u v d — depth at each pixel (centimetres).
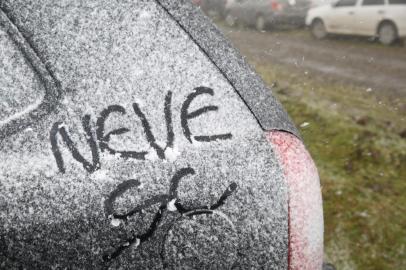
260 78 274
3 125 216
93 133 226
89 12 240
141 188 227
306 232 247
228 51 264
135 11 247
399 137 763
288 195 245
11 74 222
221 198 238
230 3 1825
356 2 1451
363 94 1003
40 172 214
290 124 272
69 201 216
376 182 626
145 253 228
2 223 208
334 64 1248
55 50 230
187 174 234
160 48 246
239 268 241
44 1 236
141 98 237
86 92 229
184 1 264
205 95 247
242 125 248
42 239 213
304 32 1647
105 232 221
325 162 683
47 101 223
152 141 233
